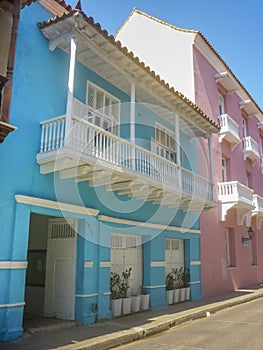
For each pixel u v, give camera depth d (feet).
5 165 23.35
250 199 54.34
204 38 52.49
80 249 28.17
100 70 32.42
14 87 24.81
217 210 50.65
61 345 20.79
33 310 30.76
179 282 41.37
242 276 55.88
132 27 59.98
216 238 49.65
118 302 30.37
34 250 32.30
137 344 23.11
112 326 26.32
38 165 25.58
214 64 57.11
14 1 21.22
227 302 40.14
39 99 26.53
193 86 49.85
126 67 30.76
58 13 29.71
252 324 28.91
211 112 53.67
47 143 25.57
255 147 66.39
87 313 27.17
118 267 32.78
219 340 23.49
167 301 37.37
